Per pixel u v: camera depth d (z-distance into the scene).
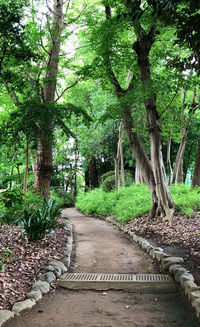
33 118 8.51
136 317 3.42
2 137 9.50
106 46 9.19
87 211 17.41
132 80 10.51
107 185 20.06
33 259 5.38
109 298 4.08
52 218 7.56
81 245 7.88
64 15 12.27
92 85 17.11
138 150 10.84
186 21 3.84
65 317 3.40
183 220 9.34
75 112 10.31
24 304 3.53
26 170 10.24
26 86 10.74
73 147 28.02
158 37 10.01
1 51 6.36
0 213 6.25
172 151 23.00
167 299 4.00
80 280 4.79
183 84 8.33
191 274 4.53
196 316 3.40
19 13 5.95
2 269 4.37
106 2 8.91
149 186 10.60
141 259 6.31
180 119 11.05
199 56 4.14
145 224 9.80
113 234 9.76
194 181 13.78
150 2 3.65
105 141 19.86
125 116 10.52
